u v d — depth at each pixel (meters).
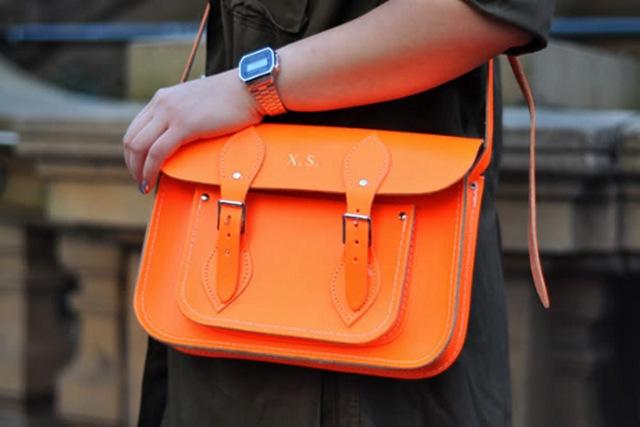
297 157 1.37
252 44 1.45
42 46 7.28
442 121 1.42
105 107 3.37
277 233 1.37
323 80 1.34
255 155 1.38
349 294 1.31
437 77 1.31
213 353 1.39
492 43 1.28
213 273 1.38
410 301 1.32
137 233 2.97
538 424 2.74
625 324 3.18
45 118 2.96
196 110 1.39
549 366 2.86
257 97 1.37
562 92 3.47
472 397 1.44
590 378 2.89
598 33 5.07
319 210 1.37
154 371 1.64
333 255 1.35
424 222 1.34
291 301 1.34
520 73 1.46
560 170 2.35
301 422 1.38
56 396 3.89
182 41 3.42
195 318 1.35
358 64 1.31
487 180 1.54
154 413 1.65
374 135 1.36
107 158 2.88
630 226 2.56
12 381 3.84
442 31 1.27
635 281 3.13
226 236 1.36
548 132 2.35
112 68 7.05
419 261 1.33
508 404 1.51
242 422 1.42
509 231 2.48
